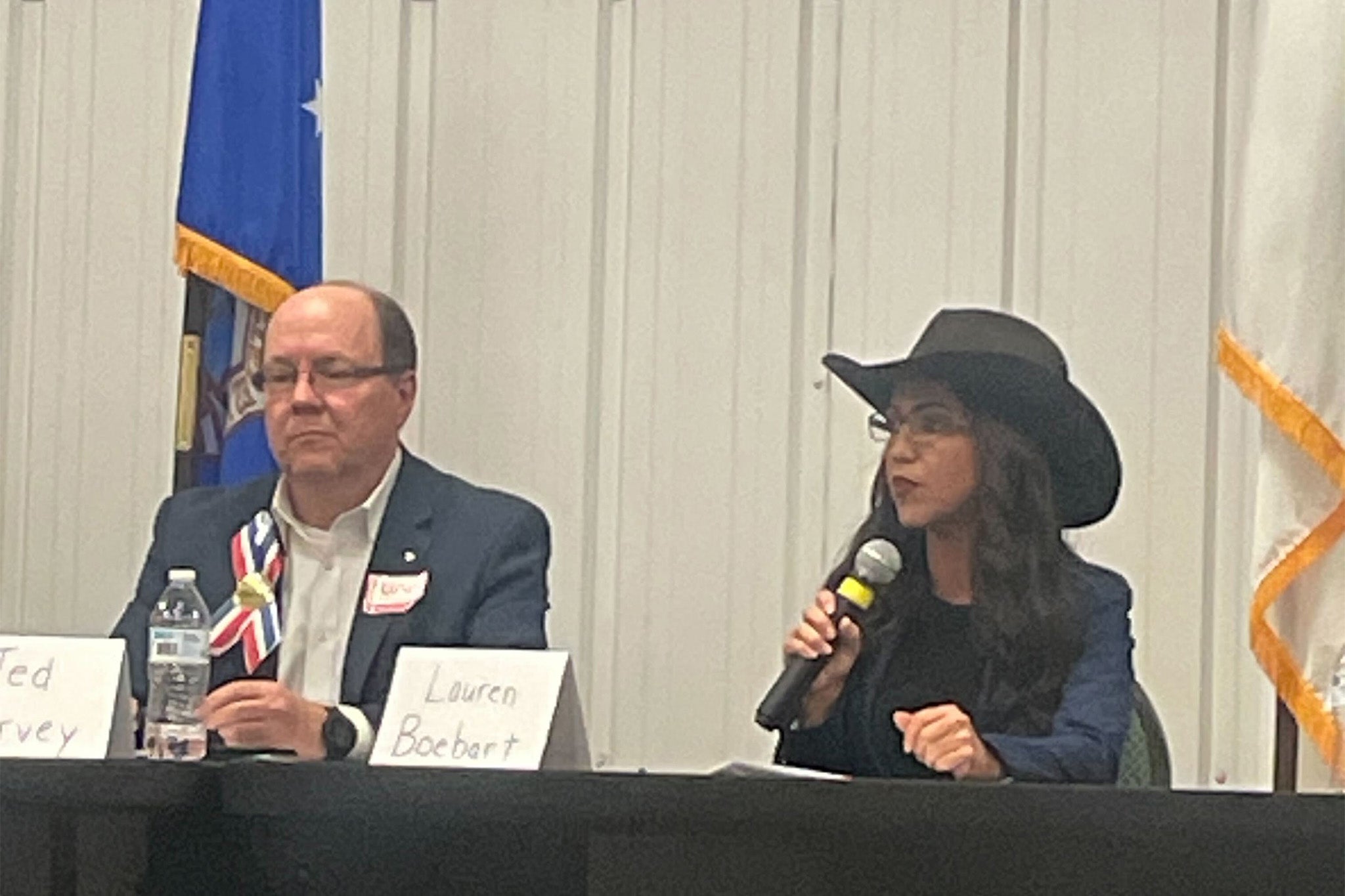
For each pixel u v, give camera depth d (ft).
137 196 17.34
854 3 16.53
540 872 6.22
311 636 12.17
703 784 6.22
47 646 7.99
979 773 9.52
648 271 16.67
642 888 6.21
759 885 6.19
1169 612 15.94
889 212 16.42
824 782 6.21
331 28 17.08
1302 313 12.94
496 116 16.93
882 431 11.76
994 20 16.33
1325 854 6.09
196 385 15.42
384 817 6.25
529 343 16.81
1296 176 13.07
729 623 16.46
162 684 10.59
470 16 17.01
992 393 11.09
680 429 16.57
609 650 16.60
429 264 16.94
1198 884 6.13
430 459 16.81
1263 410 12.93
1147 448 16.03
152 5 17.40
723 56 16.67
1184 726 15.85
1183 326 16.02
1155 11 16.16
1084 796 6.16
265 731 9.25
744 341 16.53
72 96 17.44
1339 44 13.10
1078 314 16.16
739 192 16.60
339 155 17.03
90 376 17.31
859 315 16.40
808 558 16.37
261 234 15.38
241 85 15.60
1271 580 12.89
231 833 6.27
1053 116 16.25
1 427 17.37
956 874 6.17
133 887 6.25
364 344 12.34
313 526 12.41
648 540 16.57
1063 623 10.82
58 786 6.27
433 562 12.09
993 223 16.26
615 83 16.85
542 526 12.37
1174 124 16.10
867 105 16.48
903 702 10.68
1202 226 16.06
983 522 10.94
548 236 16.84
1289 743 13.75
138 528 17.21
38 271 17.40
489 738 7.69
